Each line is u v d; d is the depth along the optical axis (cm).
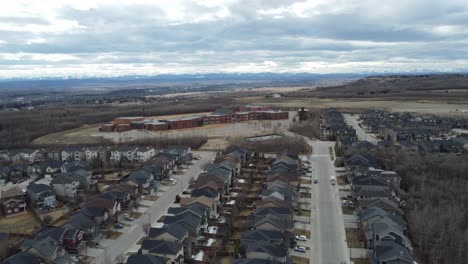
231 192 10156
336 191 10119
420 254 6806
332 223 8169
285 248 6650
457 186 9475
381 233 6844
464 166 10794
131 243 7375
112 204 8462
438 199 8788
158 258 6141
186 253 6812
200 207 8212
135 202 9294
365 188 9262
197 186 9712
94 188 10700
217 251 6881
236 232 7769
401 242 6725
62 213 8956
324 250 7031
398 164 11531
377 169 10725
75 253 6944
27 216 8956
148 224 7981
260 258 6228
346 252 6956
